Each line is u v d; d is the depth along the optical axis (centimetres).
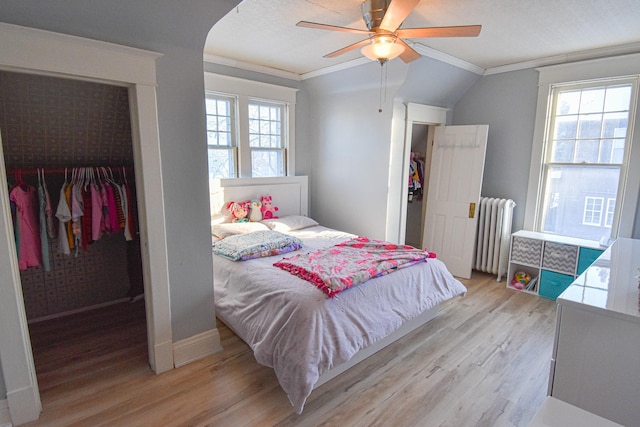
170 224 222
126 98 262
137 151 206
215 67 377
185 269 234
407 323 280
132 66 193
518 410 198
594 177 352
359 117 418
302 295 214
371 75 386
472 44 322
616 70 323
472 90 431
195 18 204
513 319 310
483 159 398
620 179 332
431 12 251
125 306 332
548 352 257
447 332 287
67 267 310
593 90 346
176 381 221
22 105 230
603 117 342
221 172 405
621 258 219
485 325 299
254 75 411
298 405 188
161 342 227
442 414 195
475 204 406
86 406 198
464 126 410
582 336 147
